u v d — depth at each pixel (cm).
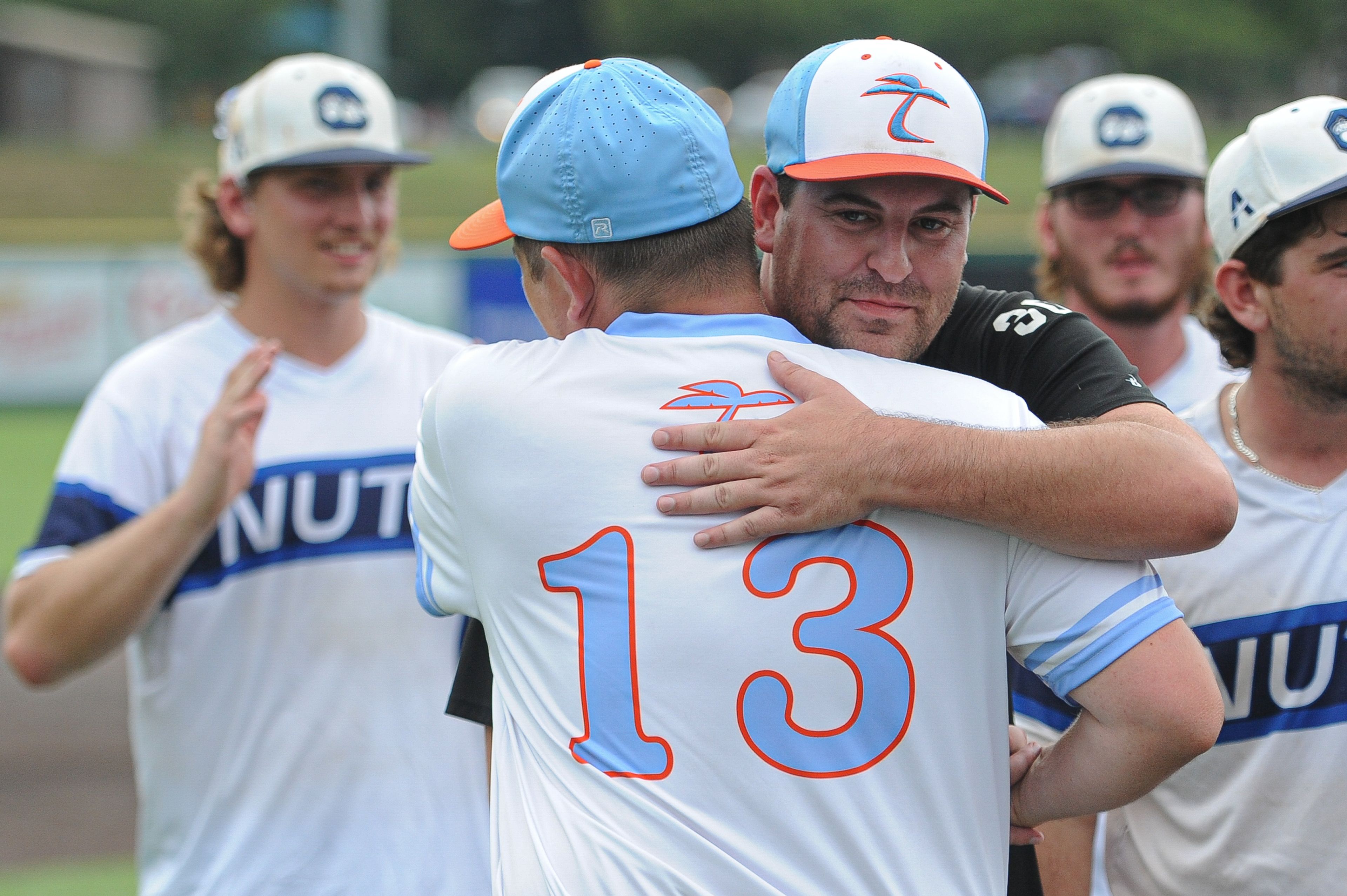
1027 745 691
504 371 658
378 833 1080
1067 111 1323
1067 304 1369
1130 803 700
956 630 608
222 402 1029
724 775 595
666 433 618
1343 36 16662
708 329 646
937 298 650
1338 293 813
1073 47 18025
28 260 5100
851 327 648
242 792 1080
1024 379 706
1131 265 1292
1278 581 840
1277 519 847
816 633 596
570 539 626
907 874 591
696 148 647
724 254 661
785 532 599
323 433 1141
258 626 1089
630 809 600
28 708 2436
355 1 9094
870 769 593
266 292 1172
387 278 5184
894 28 19262
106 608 1006
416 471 714
